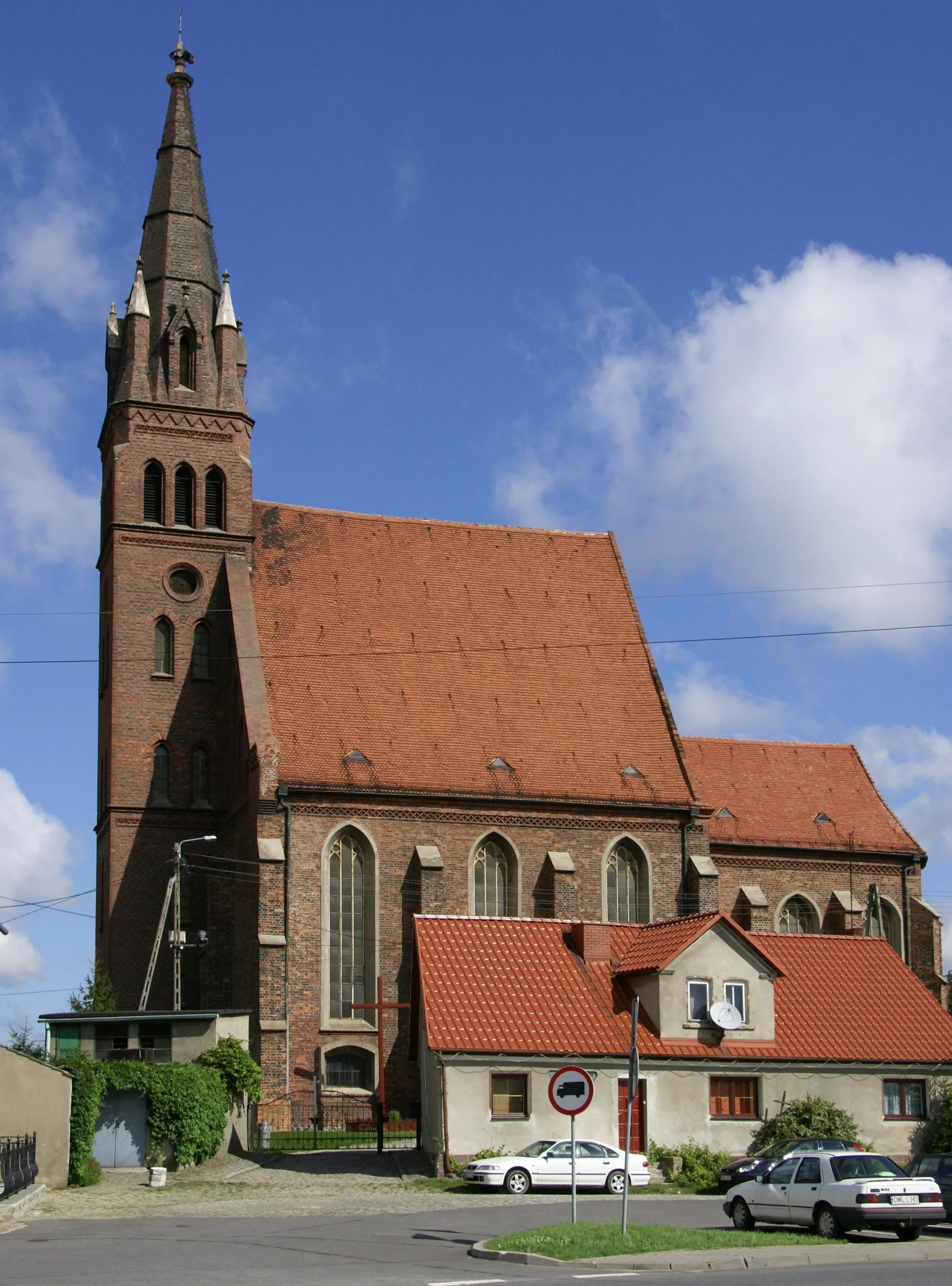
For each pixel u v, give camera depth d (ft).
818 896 288.71
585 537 295.89
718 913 194.29
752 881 285.23
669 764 267.39
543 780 257.34
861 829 296.71
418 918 198.80
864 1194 120.88
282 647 257.96
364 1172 181.47
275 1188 167.32
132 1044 205.87
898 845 295.48
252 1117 222.48
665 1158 180.04
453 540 284.61
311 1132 221.46
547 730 264.93
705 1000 191.72
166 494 265.95
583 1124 181.68
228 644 262.06
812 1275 94.32
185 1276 93.15
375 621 267.39
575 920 236.63
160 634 262.67
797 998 202.28
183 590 264.93
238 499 268.82
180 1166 183.52
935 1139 191.21
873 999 205.57
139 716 257.34
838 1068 193.47
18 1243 115.24
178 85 290.15
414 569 277.64
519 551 288.30
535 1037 183.83
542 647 275.59
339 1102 230.89
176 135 285.84
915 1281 90.33
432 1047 179.32
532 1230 113.80
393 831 245.86
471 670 268.00
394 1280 91.15
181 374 272.92
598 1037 186.91
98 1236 121.49
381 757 250.16
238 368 275.59
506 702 266.16
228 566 264.72
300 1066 231.91
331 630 263.29
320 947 236.84
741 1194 131.44
